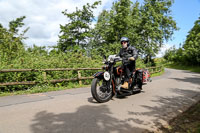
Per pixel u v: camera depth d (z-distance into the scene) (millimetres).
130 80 5512
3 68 6410
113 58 4891
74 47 20688
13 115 3648
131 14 24562
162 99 5336
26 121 3299
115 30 22844
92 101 4992
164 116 3697
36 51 10172
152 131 2936
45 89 6676
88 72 9336
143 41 24094
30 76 6957
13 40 11492
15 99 5164
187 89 7355
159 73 19094
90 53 22266
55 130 2898
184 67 41781
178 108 4316
